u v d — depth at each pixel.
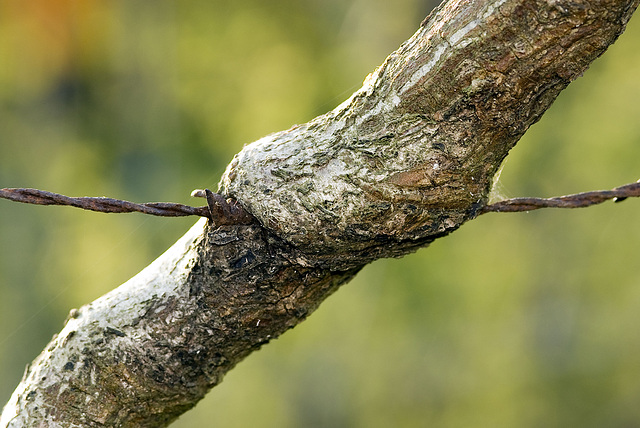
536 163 8.88
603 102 8.66
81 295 9.30
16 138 11.64
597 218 8.88
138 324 1.76
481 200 1.64
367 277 8.77
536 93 1.51
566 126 8.79
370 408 8.81
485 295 8.83
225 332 1.76
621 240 8.82
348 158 1.59
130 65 11.47
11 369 9.34
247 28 11.24
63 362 1.77
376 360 8.82
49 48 11.92
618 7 1.39
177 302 1.75
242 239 1.66
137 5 11.49
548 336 9.05
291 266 1.68
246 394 8.67
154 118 11.10
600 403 8.84
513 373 8.77
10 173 11.41
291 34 11.20
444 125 1.55
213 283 1.70
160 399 1.80
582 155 8.69
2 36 11.87
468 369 8.77
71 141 11.55
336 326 8.82
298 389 8.85
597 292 8.98
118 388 1.77
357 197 1.59
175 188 10.36
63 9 11.73
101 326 1.77
